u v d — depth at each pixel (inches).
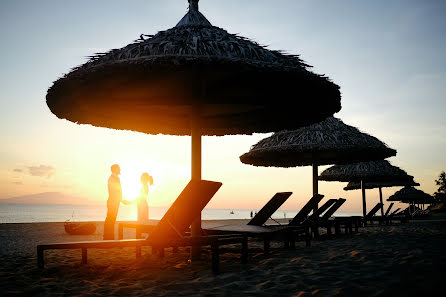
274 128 262.7
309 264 161.8
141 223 232.7
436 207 1295.5
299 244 260.7
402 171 578.6
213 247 155.9
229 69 152.9
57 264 178.4
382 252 183.6
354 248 211.3
